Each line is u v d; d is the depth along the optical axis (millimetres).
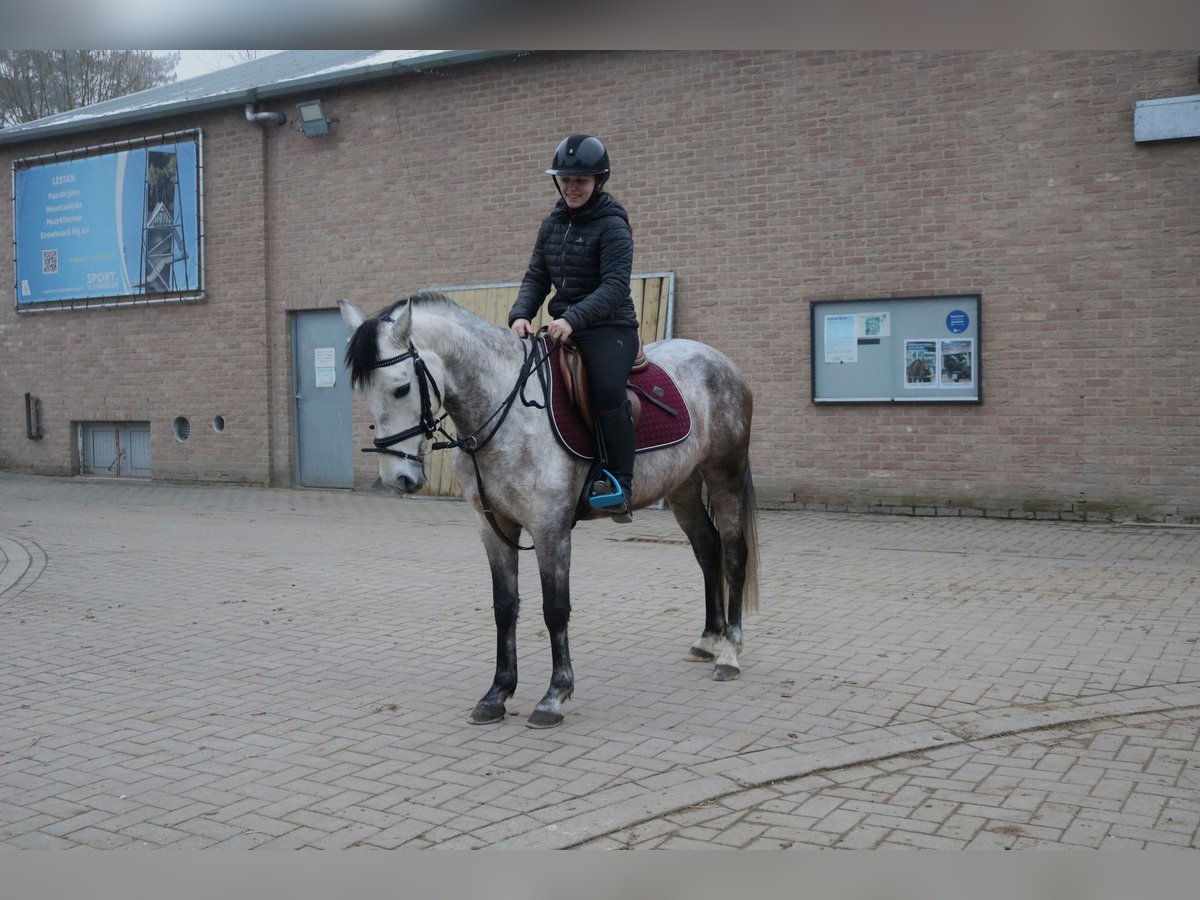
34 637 7414
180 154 16906
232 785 4680
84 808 4445
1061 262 11430
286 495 15758
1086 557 9602
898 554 10016
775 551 10281
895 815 4250
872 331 12352
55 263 18375
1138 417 11180
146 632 7543
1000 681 6023
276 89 15750
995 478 11836
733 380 6613
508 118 14469
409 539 11727
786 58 12672
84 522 13125
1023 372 11656
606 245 5445
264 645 7172
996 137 11648
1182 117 10742
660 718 5520
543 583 5434
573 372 5441
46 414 18797
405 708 5785
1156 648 6613
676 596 8547
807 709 5617
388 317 4965
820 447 12695
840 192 12469
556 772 4781
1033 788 4492
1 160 18891
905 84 12062
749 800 4434
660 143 13492
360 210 15633
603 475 5496
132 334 17750
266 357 16406
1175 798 4359
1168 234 10969
